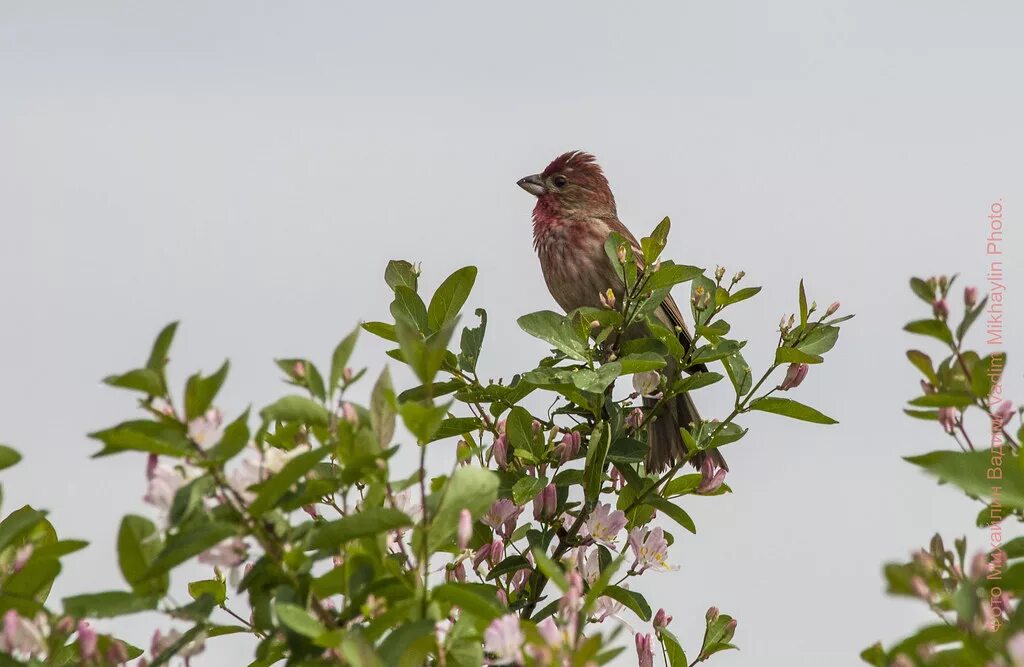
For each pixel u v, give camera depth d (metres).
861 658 5.59
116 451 5.50
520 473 8.98
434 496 5.94
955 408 6.72
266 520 5.73
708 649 8.71
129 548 5.53
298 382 6.01
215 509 5.66
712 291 9.70
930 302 6.96
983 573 4.98
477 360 9.18
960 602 4.87
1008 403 6.53
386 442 5.97
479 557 8.47
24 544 6.55
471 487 5.94
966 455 5.46
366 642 5.10
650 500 9.27
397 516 5.61
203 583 7.19
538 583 8.54
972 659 4.91
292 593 5.59
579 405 9.45
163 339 5.52
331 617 5.86
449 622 6.32
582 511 8.88
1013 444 6.24
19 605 5.69
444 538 5.88
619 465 9.35
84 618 5.72
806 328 9.31
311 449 5.80
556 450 8.96
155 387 5.52
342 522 5.61
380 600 5.71
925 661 4.91
